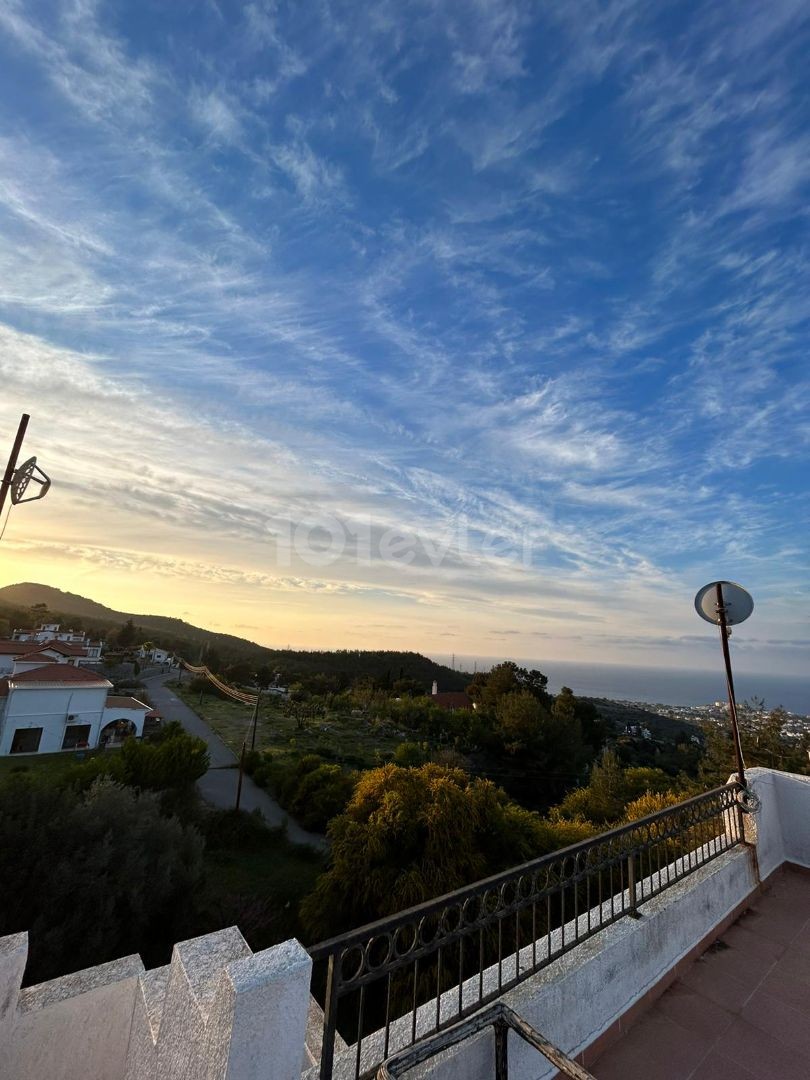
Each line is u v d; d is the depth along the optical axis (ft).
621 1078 6.73
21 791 31.22
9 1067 7.34
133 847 31.78
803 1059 7.00
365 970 5.58
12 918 26.53
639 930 8.52
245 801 72.02
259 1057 4.36
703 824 12.94
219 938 6.56
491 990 6.86
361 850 32.63
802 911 11.12
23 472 25.88
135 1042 7.79
